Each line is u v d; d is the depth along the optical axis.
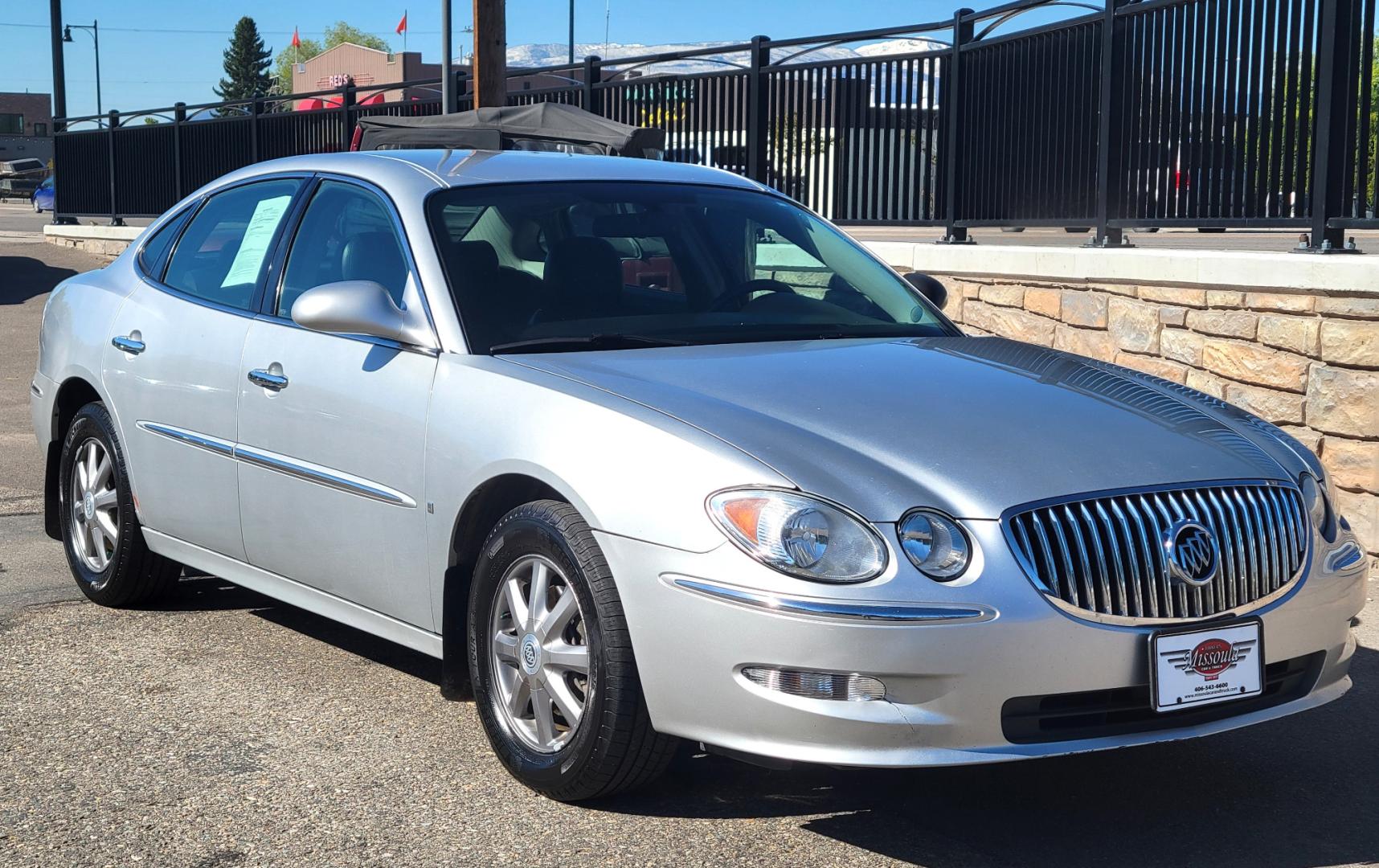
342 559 4.28
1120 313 7.54
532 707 3.72
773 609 3.08
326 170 4.83
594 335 4.08
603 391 3.60
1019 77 9.27
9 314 16.80
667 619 3.24
